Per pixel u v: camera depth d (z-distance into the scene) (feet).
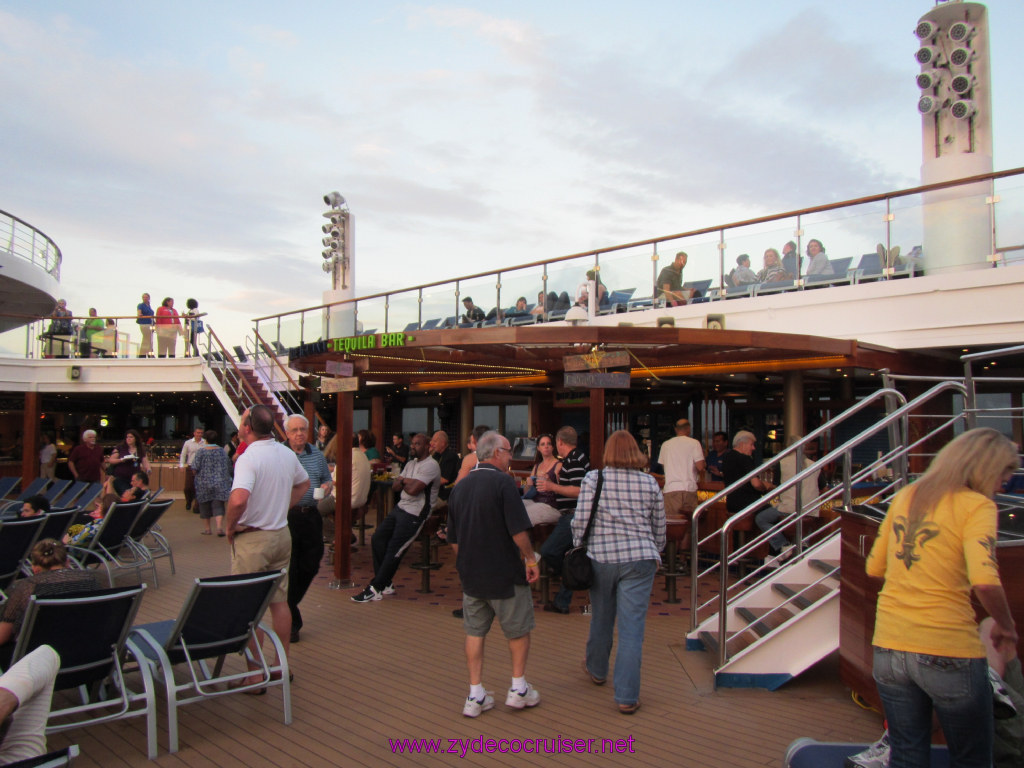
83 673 14.07
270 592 15.80
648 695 17.40
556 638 22.13
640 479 17.19
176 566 33.63
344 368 29.12
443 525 31.91
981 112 38.45
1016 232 32.14
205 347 65.26
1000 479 10.11
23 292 48.08
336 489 29.12
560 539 24.63
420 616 24.67
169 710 14.39
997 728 11.98
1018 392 40.60
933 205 34.22
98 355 67.41
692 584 21.02
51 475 69.00
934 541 10.13
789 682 18.31
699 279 41.37
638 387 51.13
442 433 31.48
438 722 15.79
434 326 51.93
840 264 36.94
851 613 16.34
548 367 37.42
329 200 72.02
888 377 20.94
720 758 14.06
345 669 19.26
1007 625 9.62
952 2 38.81
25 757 11.32
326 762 13.93
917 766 10.25
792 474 29.48
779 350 30.30
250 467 17.02
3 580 25.49
